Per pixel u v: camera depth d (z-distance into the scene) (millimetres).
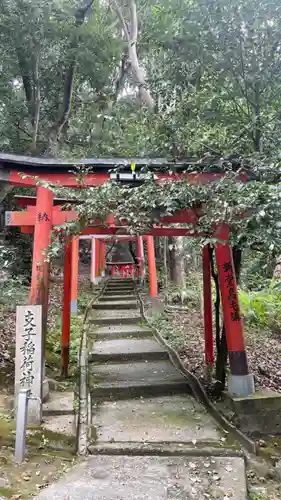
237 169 4977
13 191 11898
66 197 5230
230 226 4434
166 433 4855
